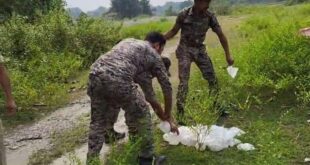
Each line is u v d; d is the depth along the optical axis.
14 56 10.98
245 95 7.33
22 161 5.92
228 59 6.71
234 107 6.88
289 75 7.32
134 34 20.61
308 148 5.39
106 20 14.44
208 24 6.43
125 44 4.90
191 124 5.92
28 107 8.22
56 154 5.99
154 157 5.03
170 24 24.62
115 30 14.28
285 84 7.21
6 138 6.80
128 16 91.06
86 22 13.50
